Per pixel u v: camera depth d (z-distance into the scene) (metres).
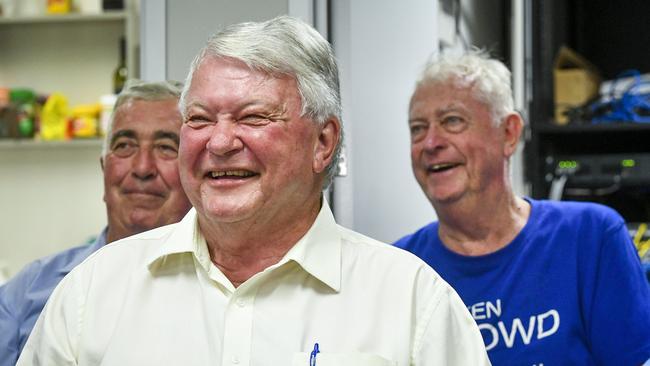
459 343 1.30
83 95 3.35
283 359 1.22
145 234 1.41
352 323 1.25
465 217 1.94
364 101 2.04
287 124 1.22
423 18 2.12
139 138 1.86
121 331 1.27
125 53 3.18
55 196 3.43
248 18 1.96
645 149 2.99
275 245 1.30
